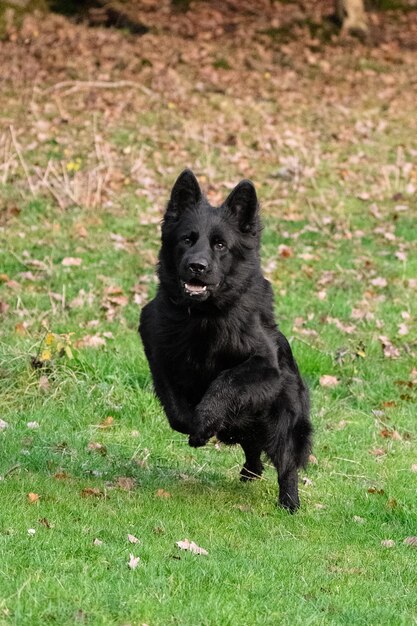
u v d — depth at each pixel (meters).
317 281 16.52
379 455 10.95
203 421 8.34
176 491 9.22
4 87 27.61
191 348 8.70
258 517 8.72
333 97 30.25
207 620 6.35
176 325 8.69
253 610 6.66
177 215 8.80
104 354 12.48
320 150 24.78
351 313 15.12
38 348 11.96
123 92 28.23
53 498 8.33
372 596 7.32
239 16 37.84
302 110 28.56
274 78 31.41
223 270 8.48
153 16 36.72
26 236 17.58
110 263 16.56
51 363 11.76
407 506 9.58
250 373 8.56
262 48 34.19
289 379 9.16
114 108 26.69
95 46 32.16
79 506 8.20
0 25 33.00
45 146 23.08
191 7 38.09
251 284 8.80
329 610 6.95
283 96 29.80
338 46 35.72
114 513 8.16
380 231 19.38
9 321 13.52
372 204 20.94
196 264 8.18
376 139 26.33
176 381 8.88
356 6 37.06
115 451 10.24
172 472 9.86
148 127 25.33
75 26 34.25
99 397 11.56
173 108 27.19
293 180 22.03
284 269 16.94
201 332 8.62
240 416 8.74
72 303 14.45
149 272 16.27
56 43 31.91
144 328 9.23
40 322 13.52
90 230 18.19
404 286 16.69
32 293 14.82
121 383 11.78
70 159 22.28
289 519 8.88
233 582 7.14
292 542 8.24
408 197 21.72
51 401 11.31
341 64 33.75
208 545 7.84
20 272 15.70
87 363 12.03
